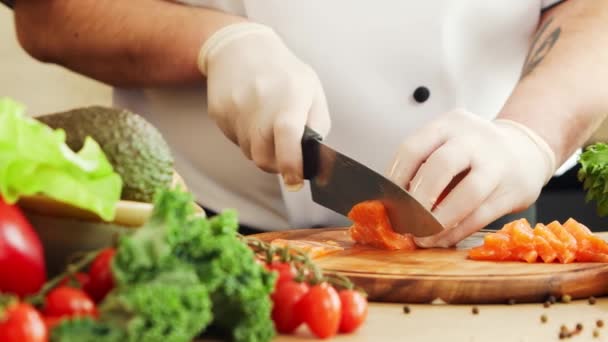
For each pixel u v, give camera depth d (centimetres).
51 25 182
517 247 146
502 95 203
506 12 196
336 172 161
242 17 187
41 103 294
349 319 102
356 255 152
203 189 196
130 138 98
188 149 195
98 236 96
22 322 70
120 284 77
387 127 192
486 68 197
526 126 170
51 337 72
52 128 99
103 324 72
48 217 95
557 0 202
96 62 183
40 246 85
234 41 171
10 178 83
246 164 191
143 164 98
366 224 161
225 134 177
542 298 131
